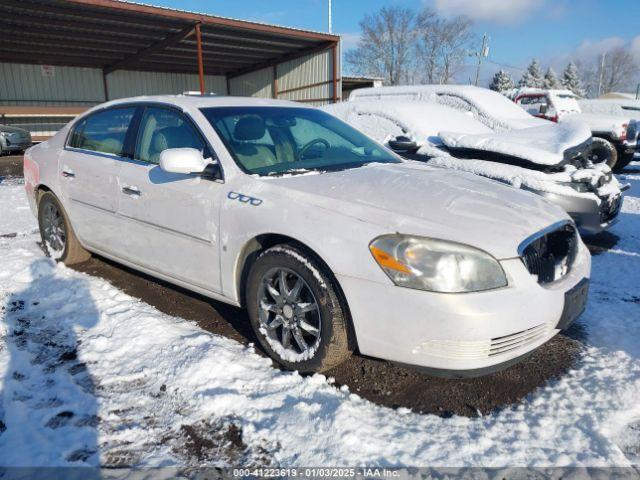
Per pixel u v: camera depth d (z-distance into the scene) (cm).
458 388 249
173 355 275
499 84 7625
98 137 387
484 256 217
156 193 317
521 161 457
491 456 200
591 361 270
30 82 2172
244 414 227
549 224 250
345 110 620
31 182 448
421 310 215
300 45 2020
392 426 219
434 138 537
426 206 243
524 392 245
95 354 279
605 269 417
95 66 2308
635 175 1020
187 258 306
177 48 2011
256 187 273
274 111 353
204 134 305
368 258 225
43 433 216
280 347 265
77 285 379
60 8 1461
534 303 223
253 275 267
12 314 333
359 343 235
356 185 268
